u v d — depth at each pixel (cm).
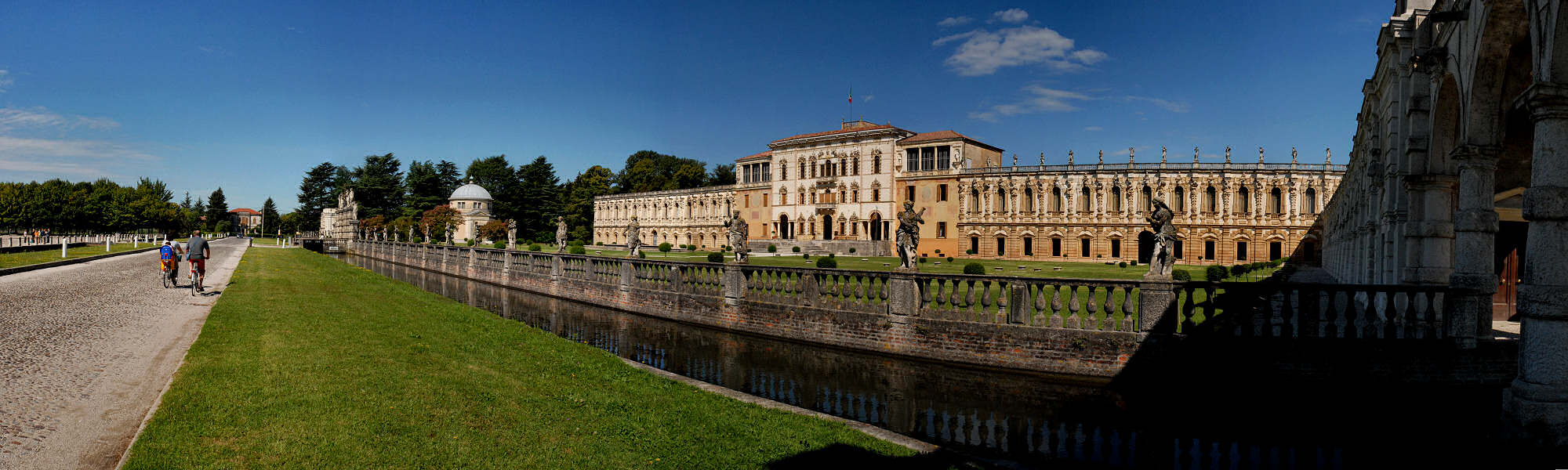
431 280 4409
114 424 800
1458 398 1399
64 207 9688
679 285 2553
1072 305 1625
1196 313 2189
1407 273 1781
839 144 10462
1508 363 1431
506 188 15900
